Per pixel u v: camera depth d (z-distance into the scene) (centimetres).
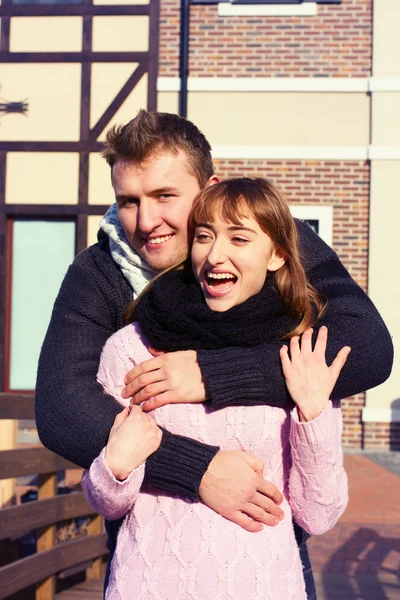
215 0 1213
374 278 1187
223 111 1209
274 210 206
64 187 1231
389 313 1184
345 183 1198
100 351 233
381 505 806
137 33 1227
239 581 186
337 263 248
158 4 1223
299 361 201
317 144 1202
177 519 195
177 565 189
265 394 201
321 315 221
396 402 1166
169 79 1215
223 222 205
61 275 1252
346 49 1206
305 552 229
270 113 1205
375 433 1166
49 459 475
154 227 228
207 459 196
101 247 251
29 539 563
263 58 1209
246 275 207
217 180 241
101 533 545
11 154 1236
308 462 195
